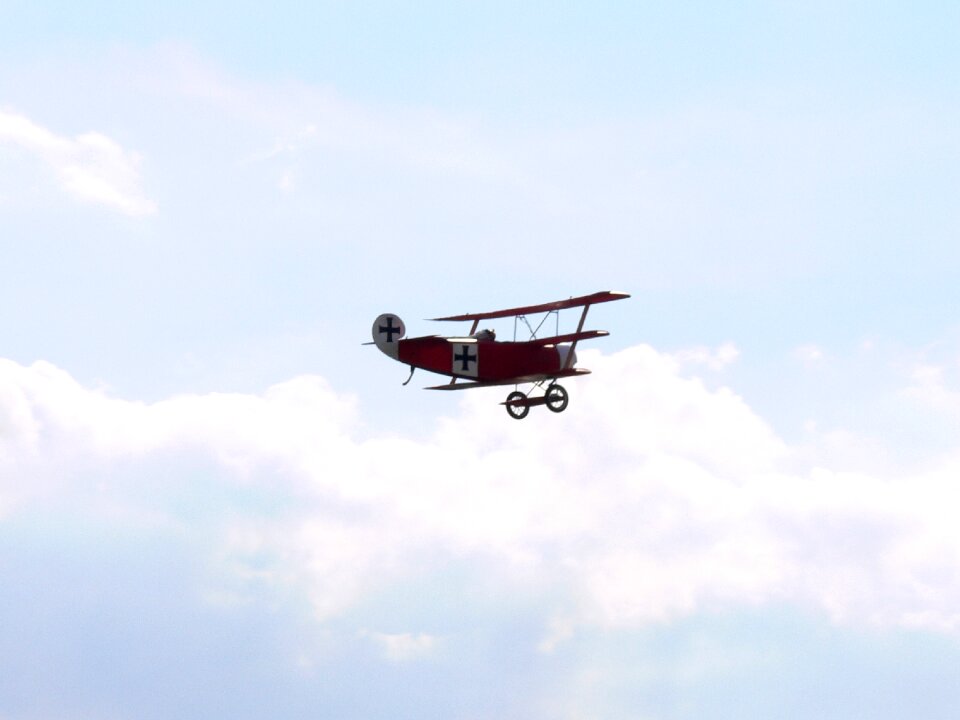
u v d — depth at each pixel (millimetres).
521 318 138875
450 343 132500
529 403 136375
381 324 134125
